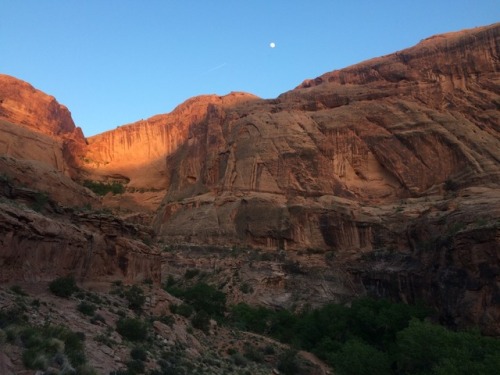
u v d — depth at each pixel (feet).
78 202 139.23
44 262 83.46
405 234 193.26
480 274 136.87
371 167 251.39
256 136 282.56
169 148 399.65
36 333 53.47
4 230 73.87
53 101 374.63
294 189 248.73
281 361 111.75
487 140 225.97
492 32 260.83
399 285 173.68
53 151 244.22
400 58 289.12
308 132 271.49
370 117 264.11
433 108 255.70
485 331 127.34
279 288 196.44
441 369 88.58
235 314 164.66
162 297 112.78
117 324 76.69
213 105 346.54
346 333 148.05
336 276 197.16
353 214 217.97
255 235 230.68
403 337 110.63
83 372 50.16
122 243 111.96
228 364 93.25
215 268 210.79
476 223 149.79
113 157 400.47
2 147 207.21
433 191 221.05
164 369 67.36
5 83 336.49
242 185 262.88
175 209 277.03
